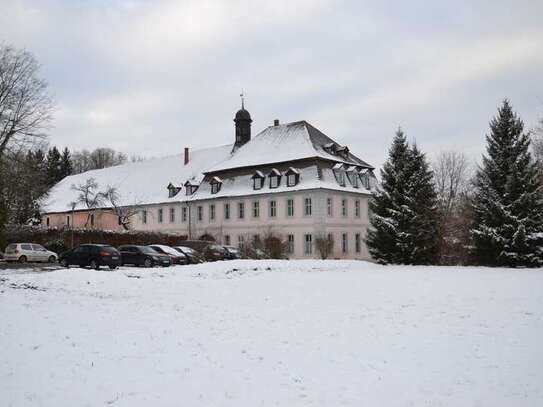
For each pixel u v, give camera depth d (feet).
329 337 37.58
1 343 35.42
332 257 154.81
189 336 38.04
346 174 169.27
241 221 174.70
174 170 218.38
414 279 75.61
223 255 130.82
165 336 38.01
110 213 220.64
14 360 31.37
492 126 114.93
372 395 25.25
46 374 28.68
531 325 40.73
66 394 25.52
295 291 63.21
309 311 48.57
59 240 144.36
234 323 43.01
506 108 113.91
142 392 25.79
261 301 55.31
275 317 45.65
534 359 31.24
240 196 173.99
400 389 26.12
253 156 178.70
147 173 230.27
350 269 99.91
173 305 52.85
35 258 125.70
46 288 66.69
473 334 37.93
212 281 74.43
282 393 25.62
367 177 178.81
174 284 70.59
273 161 168.45
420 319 43.83
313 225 154.81
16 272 93.97
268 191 165.99
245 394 25.49
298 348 34.45
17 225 145.38
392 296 57.41
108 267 108.27
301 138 169.78
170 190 203.31
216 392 25.79
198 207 190.39
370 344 35.37
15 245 124.67
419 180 115.44
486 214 112.16
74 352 33.24
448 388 26.25
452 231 131.95
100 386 26.68
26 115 129.59
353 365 30.40
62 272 76.89
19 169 130.31
